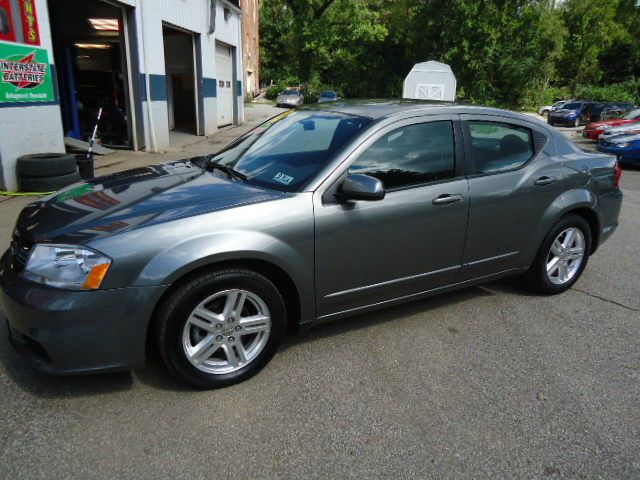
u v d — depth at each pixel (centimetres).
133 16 1115
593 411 282
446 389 297
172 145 1355
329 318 326
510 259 398
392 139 332
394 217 325
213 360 289
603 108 2847
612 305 426
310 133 350
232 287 275
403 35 3300
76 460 230
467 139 364
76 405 268
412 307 406
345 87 3669
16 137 734
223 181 327
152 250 256
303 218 292
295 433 254
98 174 895
